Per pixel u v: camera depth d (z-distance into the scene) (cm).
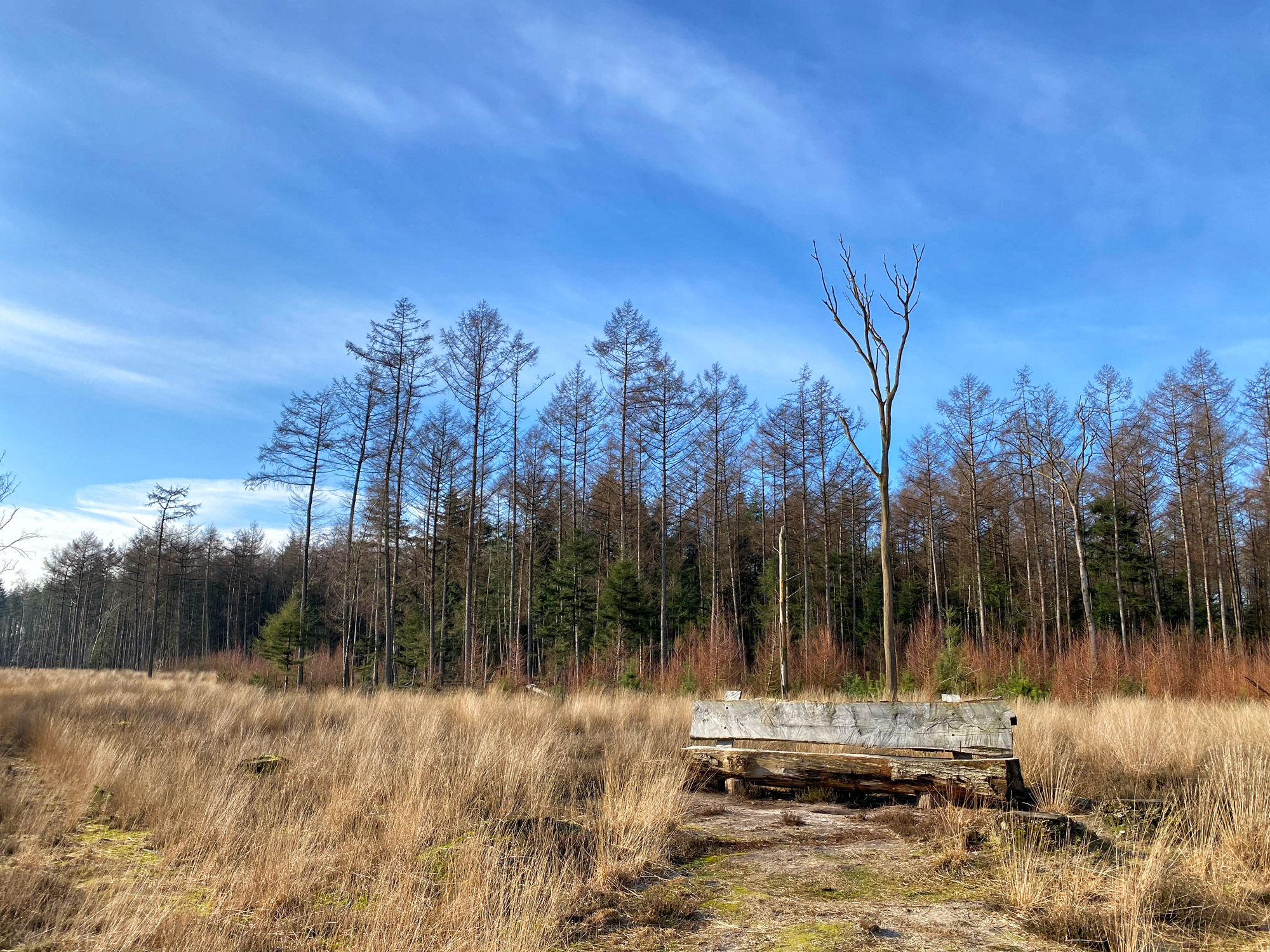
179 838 592
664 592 3022
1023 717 1034
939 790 654
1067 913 391
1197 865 458
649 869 512
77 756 842
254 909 446
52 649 8325
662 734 1077
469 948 360
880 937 385
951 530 4194
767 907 436
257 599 7100
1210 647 2172
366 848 541
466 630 2678
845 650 2820
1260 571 3891
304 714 1447
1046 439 3247
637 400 3177
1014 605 3866
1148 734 848
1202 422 3362
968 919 408
